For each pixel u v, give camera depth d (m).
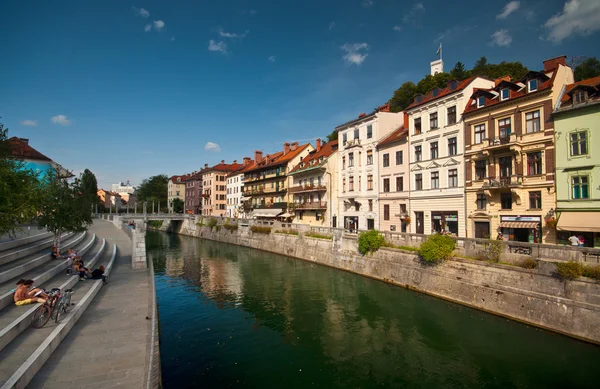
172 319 19.14
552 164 22.84
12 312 11.12
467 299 20.09
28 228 30.73
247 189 70.75
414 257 24.19
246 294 24.30
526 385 12.31
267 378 12.86
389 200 36.59
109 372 8.95
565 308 15.61
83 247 26.91
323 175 46.59
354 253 30.69
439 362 14.12
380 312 19.92
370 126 39.50
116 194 137.38
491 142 26.27
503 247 19.03
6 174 11.98
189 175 120.00
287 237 41.62
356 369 13.62
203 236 66.50
